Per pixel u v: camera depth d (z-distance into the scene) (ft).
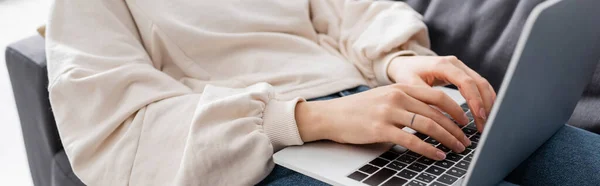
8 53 3.33
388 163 2.24
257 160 2.37
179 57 3.26
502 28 3.47
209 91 2.69
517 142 2.05
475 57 3.56
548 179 2.51
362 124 2.38
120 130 2.69
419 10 4.01
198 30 3.25
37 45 3.34
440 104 2.51
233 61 3.35
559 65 1.93
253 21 3.47
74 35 2.97
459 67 3.02
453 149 2.32
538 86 1.86
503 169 2.12
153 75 2.86
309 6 4.03
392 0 4.16
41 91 3.16
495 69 3.43
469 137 2.51
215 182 2.36
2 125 6.94
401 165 2.22
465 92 2.70
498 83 3.43
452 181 2.08
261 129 2.49
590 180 2.42
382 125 2.34
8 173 5.85
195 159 2.34
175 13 3.26
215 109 2.46
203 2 3.37
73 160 2.62
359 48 3.61
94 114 2.70
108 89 2.73
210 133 2.40
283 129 2.49
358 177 2.12
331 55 3.66
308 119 2.51
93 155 2.65
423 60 3.18
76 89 2.74
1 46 9.29
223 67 3.34
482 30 3.53
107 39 2.99
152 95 2.75
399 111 2.37
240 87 3.23
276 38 3.48
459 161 2.25
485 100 2.70
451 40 3.69
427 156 2.25
